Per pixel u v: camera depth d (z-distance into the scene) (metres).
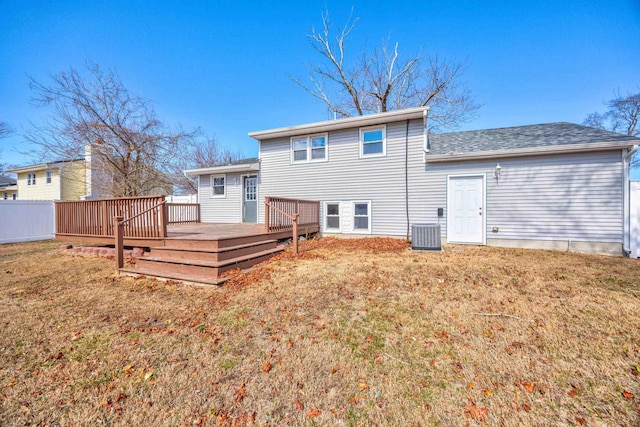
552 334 2.86
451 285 4.39
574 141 7.39
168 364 2.46
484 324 3.11
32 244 9.76
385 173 9.60
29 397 2.05
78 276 5.38
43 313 3.61
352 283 4.58
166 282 4.92
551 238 7.59
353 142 10.07
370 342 2.80
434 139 10.86
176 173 18.44
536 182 7.74
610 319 3.14
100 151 14.43
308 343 2.79
